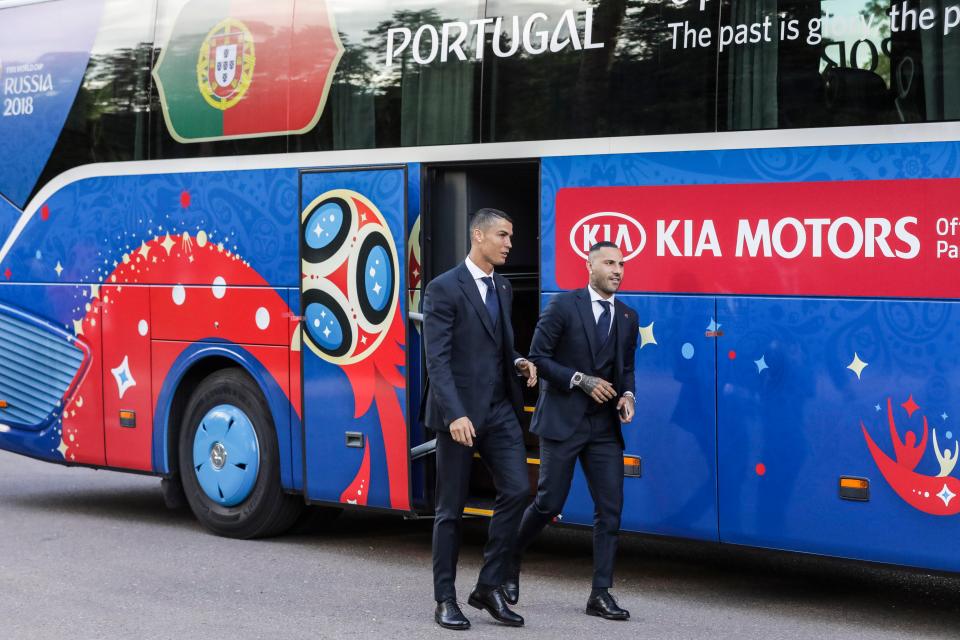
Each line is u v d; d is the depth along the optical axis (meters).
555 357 9.41
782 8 9.51
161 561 11.67
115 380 13.46
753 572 11.33
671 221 9.98
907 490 9.09
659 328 10.05
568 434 9.33
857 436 9.27
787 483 9.56
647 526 10.18
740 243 9.70
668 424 10.04
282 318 12.15
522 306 12.16
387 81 11.48
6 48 14.20
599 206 10.30
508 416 9.20
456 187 11.27
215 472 12.75
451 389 8.98
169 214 12.93
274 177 12.20
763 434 9.65
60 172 13.78
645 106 10.09
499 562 9.28
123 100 13.28
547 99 10.57
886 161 9.12
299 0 12.05
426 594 10.38
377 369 11.48
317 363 11.87
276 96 12.18
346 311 11.65
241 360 12.45
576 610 9.86
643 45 10.11
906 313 9.06
